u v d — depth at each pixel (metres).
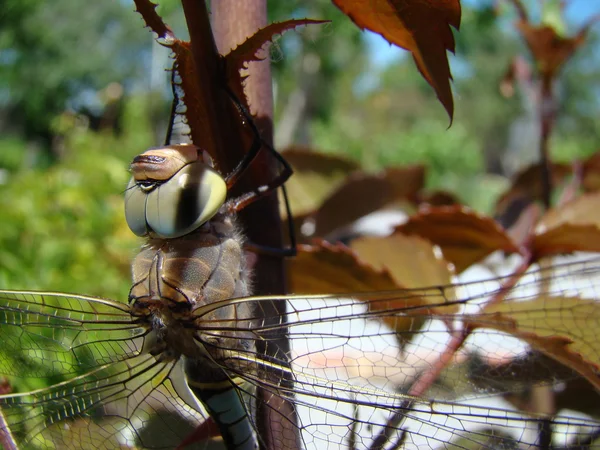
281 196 0.09
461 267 0.08
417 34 0.05
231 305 0.06
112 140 0.43
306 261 0.07
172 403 0.07
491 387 0.06
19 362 0.07
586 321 0.06
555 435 0.06
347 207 0.10
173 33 0.05
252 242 0.06
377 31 0.05
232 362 0.06
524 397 0.08
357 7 0.05
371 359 0.06
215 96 0.05
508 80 0.11
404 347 0.06
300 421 0.06
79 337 0.07
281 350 0.06
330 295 0.06
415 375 0.06
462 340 0.06
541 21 0.10
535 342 0.06
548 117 0.10
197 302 0.06
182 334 0.06
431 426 0.06
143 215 0.06
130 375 0.07
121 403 0.07
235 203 0.06
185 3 0.05
